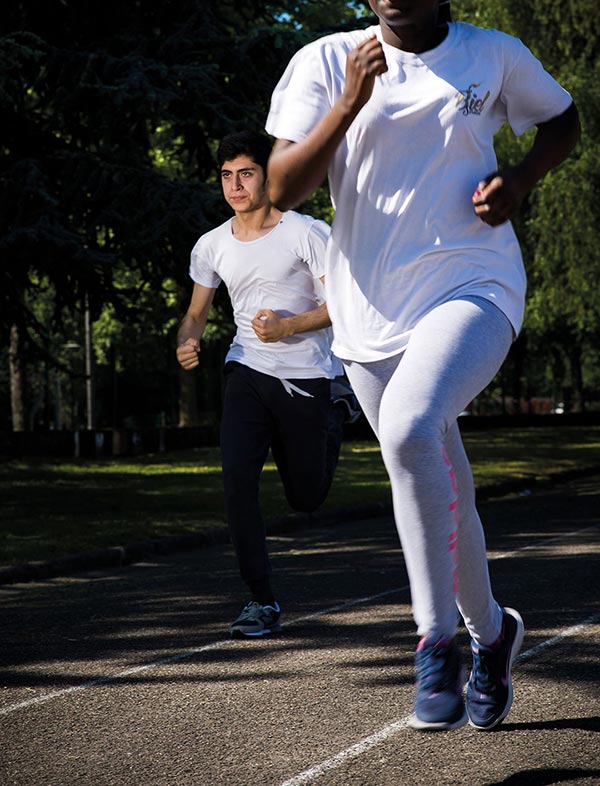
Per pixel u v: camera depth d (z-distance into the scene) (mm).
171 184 13000
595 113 24938
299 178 2666
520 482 17344
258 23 17234
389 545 9906
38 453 23891
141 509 13016
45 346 15766
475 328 2775
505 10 25797
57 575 8867
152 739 3713
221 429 5637
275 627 5645
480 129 2865
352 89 2531
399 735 3602
